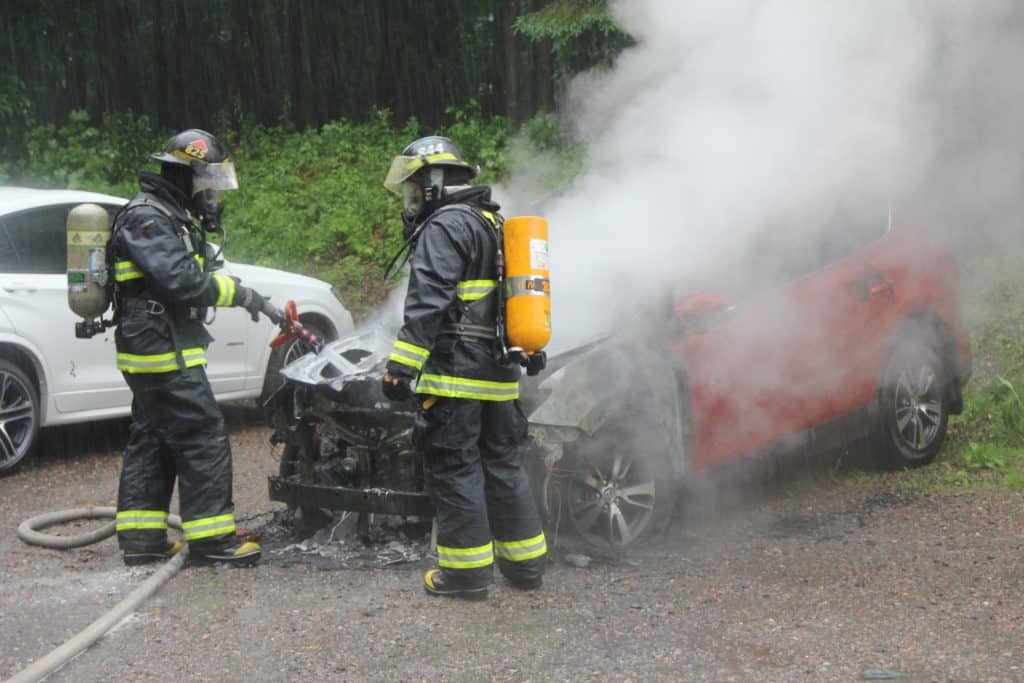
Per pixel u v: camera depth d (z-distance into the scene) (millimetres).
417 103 17781
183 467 4945
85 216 4883
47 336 7082
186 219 4938
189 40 17734
